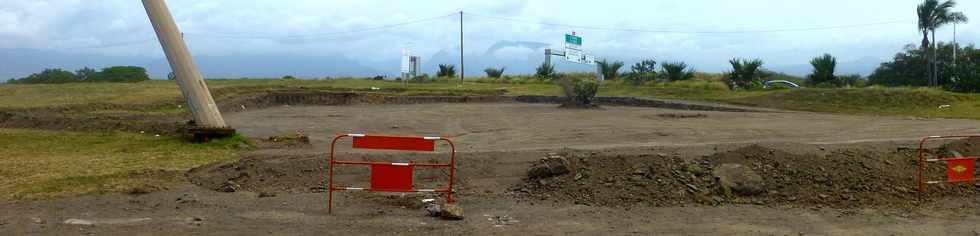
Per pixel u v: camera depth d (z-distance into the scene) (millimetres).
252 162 10906
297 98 35344
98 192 8734
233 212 7754
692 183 9156
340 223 7234
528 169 10492
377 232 6848
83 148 13930
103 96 28781
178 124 17719
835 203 8703
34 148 13945
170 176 10062
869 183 9469
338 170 10484
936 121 21422
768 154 10328
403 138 7762
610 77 51656
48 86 33969
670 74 46000
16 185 9039
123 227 6949
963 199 9055
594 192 8867
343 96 36250
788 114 26312
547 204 8492
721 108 29391
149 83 40188
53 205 7973
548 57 56562
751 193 9016
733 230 7133
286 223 7215
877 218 7840
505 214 7828
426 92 40000
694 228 7199
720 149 12148
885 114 26016
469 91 41250
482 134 18203
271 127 20906
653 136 16938
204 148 13656
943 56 55281
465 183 9945
